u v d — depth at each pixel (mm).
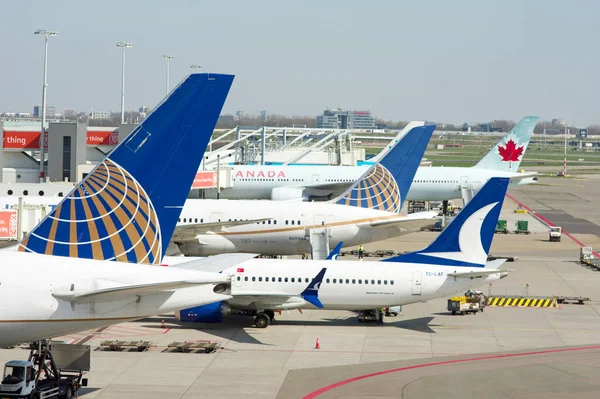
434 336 78312
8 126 176000
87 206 40469
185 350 70438
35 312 38719
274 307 80500
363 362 68000
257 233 107125
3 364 63875
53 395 53562
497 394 58562
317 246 107062
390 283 80500
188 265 44156
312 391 58969
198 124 40969
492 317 87938
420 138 113562
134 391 58156
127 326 80062
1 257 39531
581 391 59438
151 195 40969
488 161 182375
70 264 39906
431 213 113500
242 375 63188
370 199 112375
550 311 91812
